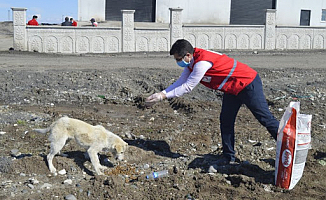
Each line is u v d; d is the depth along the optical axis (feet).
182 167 17.42
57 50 65.00
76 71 40.11
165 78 37.86
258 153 18.93
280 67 47.16
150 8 108.37
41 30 63.67
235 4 112.37
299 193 14.70
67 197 14.14
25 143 20.22
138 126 24.32
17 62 48.96
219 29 73.56
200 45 73.10
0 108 27.86
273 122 15.83
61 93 32.30
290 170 14.80
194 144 20.63
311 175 16.19
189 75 16.11
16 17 62.18
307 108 28.66
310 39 80.38
